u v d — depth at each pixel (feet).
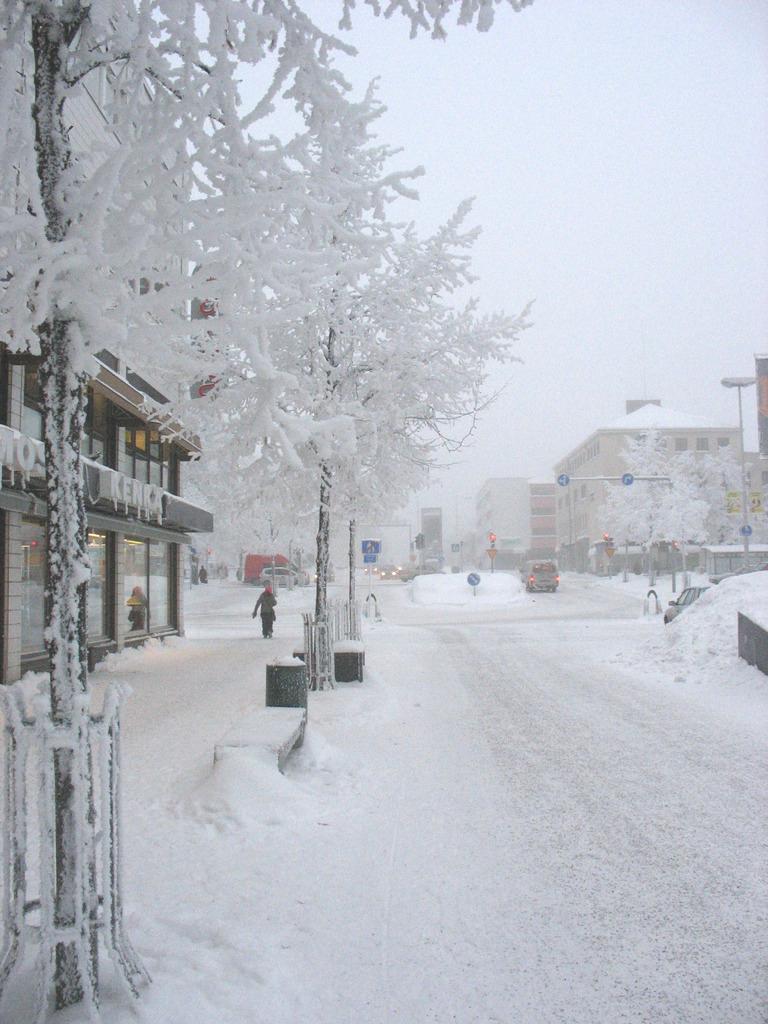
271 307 27.04
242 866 16.46
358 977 12.11
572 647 65.41
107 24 11.50
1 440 35.63
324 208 12.12
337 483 41.86
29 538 46.16
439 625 96.53
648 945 13.20
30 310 11.89
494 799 21.54
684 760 25.90
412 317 39.06
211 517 77.15
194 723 32.12
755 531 213.66
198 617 121.90
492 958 12.76
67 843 10.46
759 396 102.63
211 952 12.58
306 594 176.65
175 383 33.71
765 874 16.16
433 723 32.58
